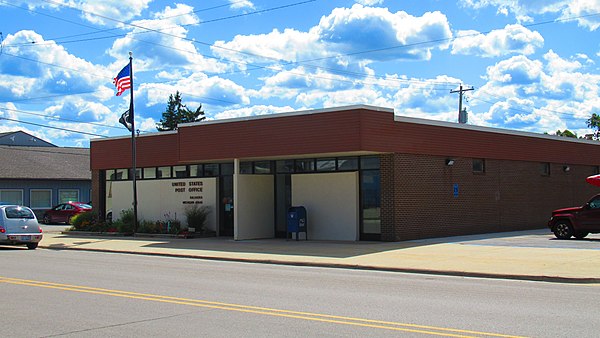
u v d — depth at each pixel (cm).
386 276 1564
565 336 834
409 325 911
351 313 1014
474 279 1505
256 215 2752
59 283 1391
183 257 2136
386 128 2370
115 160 3350
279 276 1550
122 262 1927
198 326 914
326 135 2356
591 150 3606
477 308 1060
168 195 3130
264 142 2539
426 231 2539
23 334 870
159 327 909
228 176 2975
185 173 3136
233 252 2173
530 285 1390
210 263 1916
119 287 1327
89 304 1109
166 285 1362
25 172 4819
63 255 2191
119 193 3359
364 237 2512
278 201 2823
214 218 2944
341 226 2561
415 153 2489
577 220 2434
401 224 2434
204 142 2744
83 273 1598
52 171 5009
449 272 1606
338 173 2577
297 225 2577
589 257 1822
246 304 1105
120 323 941
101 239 2852
